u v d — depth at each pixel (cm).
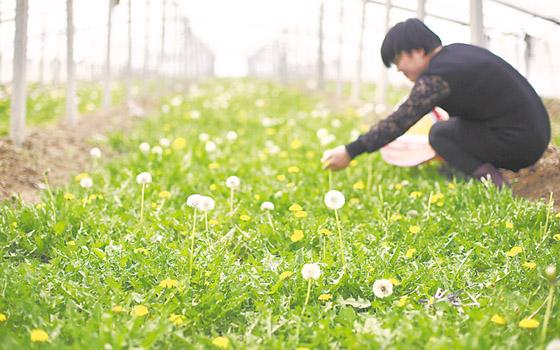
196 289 286
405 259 324
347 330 238
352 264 304
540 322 246
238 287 283
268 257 326
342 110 1185
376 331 239
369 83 2275
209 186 503
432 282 289
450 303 263
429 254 333
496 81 402
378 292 263
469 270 305
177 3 1788
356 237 359
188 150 660
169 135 799
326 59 2417
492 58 407
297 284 287
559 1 706
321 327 247
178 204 450
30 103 1168
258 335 247
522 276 294
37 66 2192
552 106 978
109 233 361
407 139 524
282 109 1216
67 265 310
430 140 474
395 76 1830
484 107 412
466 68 392
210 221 374
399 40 396
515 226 362
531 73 1027
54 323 245
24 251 340
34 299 267
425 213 389
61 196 395
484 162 454
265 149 656
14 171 506
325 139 570
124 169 539
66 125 830
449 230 365
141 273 296
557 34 872
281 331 249
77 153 640
